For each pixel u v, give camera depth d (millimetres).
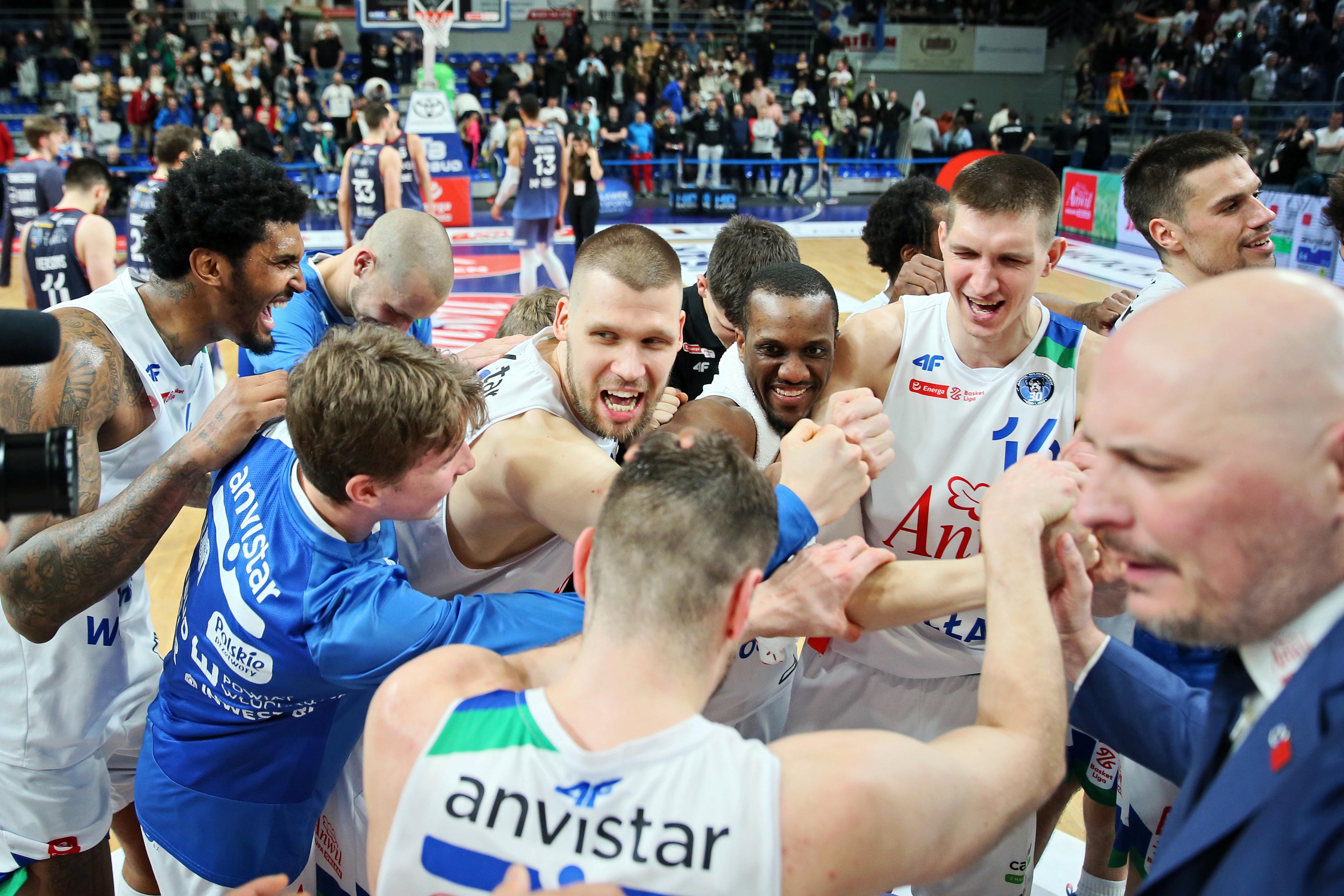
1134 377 917
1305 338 855
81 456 1898
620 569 1021
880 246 3291
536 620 1508
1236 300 888
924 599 1490
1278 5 16359
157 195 2002
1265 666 954
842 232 13570
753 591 1152
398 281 2750
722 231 2977
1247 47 15578
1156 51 17344
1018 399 1952
